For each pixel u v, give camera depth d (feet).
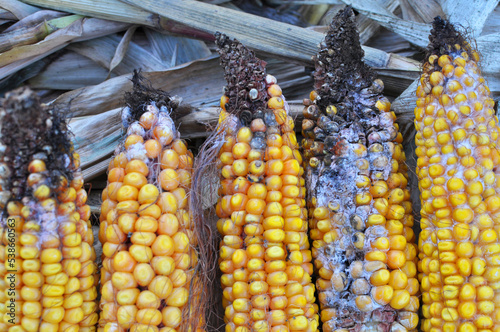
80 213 1.17
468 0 1.43
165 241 1.15
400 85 1.46
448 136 1.20
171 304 1.17
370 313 1.24
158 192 1.18
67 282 1.13
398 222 1.24
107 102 1.47
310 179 1.29
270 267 1.18
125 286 1.14
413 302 1.24
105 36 1.56
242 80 1.23
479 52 1.33
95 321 1.18
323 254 1.26
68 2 1.49
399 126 1.42
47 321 1.12
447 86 1.21
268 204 1.20
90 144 1.40
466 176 1.18
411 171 1.37
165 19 1.50
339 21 1.28
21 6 1.49
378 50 1.47
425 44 1.47
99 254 1.39
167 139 1.22
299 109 1.41
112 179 1.20
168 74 1.49
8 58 1.44
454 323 1.18
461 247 1.17
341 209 1.24
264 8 1.65
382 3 1.56
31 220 1.10
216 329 1.27
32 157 1.10
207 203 1.34
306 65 1.48
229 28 1.46
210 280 1.26
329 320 1.25
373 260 1.22
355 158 1.24
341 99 1.27
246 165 1.21
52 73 1.55
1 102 1.14
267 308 1.19
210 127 1.34
